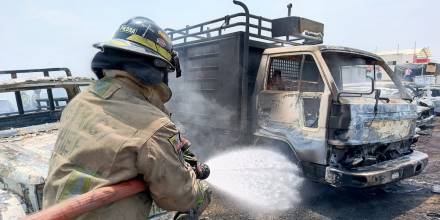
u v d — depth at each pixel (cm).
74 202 95
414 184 461
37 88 335
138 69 115
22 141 278
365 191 426
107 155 104
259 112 425
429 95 1340
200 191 125
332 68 426
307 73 431
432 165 565
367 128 342
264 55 429
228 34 441
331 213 355
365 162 350
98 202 98
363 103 340
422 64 2139
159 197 110
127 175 103
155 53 119
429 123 948
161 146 107
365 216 348
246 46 424
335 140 336
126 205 110
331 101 342
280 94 396
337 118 333
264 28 464
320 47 370
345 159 345
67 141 113
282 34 490
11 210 189
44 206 115
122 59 116
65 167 110
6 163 215
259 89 429
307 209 365
